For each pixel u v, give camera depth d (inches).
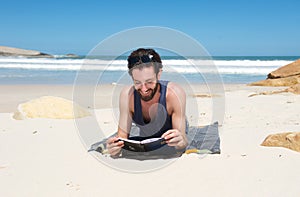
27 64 833.5
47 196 87.2
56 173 103.8
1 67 784.9
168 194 87.2
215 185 92.6
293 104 255.8
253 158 115.6
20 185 94.7
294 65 491.2
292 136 129.7
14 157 120.6
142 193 88.0
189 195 86.3
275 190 88.8
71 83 498.9
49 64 826.8
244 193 87.2
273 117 204.2
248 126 176.7
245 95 325.1
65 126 179.3
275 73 489.7
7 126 179.0
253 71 772.0
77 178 99.5
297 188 89.9
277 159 114.3
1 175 102.4
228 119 198.5
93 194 87.9
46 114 206.2
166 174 101.9
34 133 161.2
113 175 102.0
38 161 115.8
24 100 321.1
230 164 109.5
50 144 139.8
